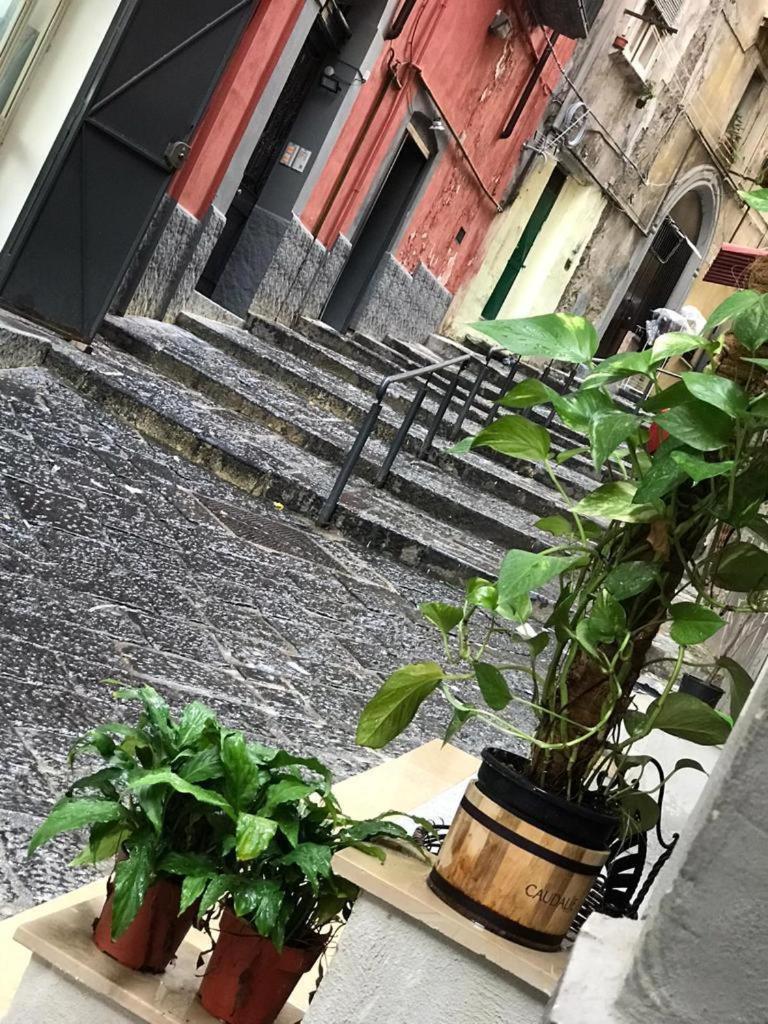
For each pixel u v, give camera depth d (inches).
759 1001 42.3
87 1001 69.9
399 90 561.9
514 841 62.1
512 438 68.7
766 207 58.6
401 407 493.7
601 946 50.1
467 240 771.4
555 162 810.2
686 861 43.9
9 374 292.8
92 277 332.2
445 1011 61.9
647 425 71.6
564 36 728.3
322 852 69.2
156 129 324.8
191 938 85.4
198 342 436.8
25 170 328.8
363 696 200.2
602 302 946.7
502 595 65.4
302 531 301.6
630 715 69.8
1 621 156.4
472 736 206.2
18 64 317.7
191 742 76.2
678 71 882.1
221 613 207.0
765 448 61.5
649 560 65.1
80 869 106.4
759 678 45.2
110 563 202.7
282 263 536.1
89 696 146.0
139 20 320.8
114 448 280.7
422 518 362.0
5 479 217.2
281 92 481.1
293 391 442.3
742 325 60.1
